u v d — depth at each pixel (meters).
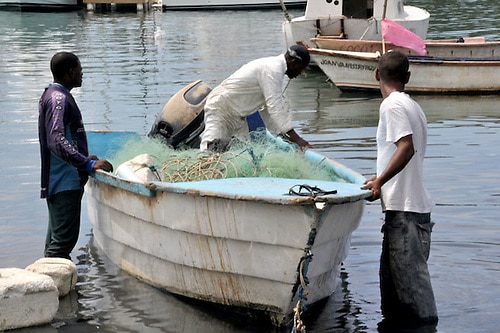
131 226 7.18
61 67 7.50
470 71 16.77
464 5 36.53
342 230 6.31
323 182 6.59
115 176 7.11
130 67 21.19
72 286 7.04
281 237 5.93
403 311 6.28
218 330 6.26
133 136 9.45
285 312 6.20
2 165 11.08
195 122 9.00
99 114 14.93
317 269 6.29
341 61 17.50
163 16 37.06
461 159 11.12
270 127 8.14
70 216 7.52
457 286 6.87
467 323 6.18
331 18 20.03
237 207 6.05
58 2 39.88
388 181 6.17
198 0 39.59
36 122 14.08
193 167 7.28
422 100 16.41
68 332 6.24
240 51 24.25
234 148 7.68
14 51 24.42
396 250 6.17
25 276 6.48
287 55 7.76
